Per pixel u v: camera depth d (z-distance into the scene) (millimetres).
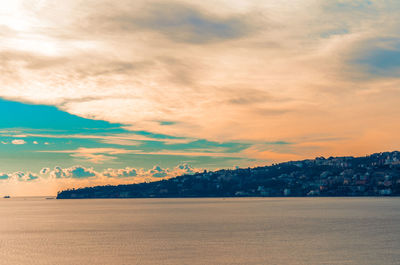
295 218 193500
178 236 126000
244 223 169125
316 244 107188
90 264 87188
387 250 97562
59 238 126125
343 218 189875
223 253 95688
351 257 89750
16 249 106062
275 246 104625
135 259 90812
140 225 165375
